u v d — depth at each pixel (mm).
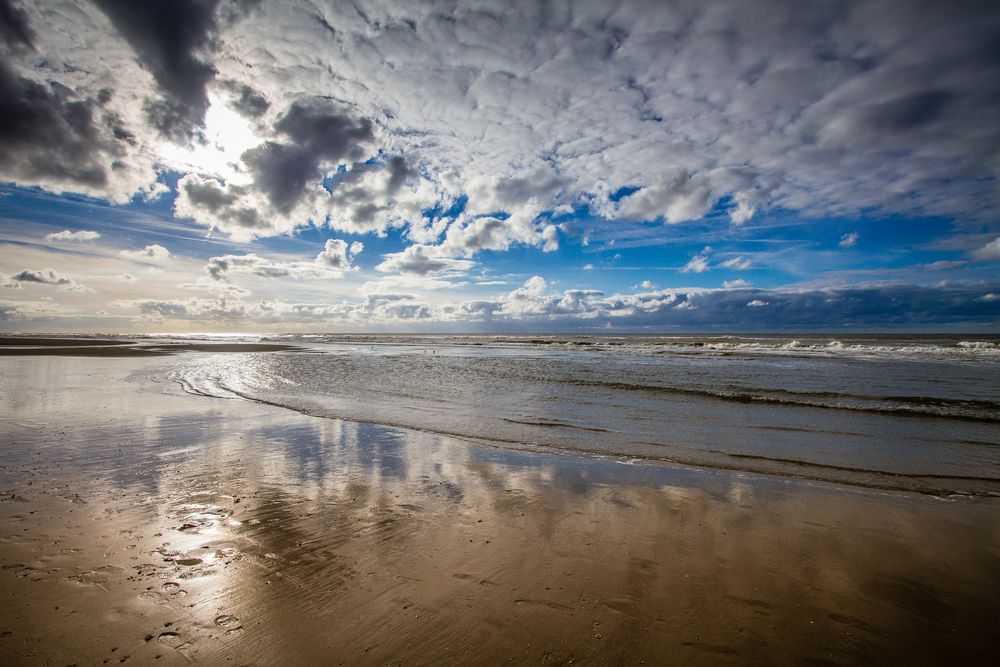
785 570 3637
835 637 2820
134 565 3535
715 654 2648
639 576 3502
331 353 36031
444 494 5305
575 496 5277
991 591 3369
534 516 4664
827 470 6426
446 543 4023
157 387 14711
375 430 8789
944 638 2826
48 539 3939
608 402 12102
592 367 22016
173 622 2848
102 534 4070
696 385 15125
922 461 6910
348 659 2561
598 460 6844
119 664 2471
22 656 2502
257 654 2586
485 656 2605
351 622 2889
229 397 12922
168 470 6047
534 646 2691
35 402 11266
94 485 5391
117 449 7055
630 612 3037
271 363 25500
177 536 4059
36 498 4926
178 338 88562
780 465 6656
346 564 3623
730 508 4953
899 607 3158
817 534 4320
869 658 2645
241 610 2994
